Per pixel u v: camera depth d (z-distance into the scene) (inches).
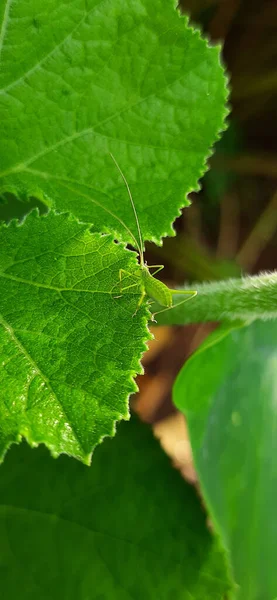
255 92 12.9
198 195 12.9
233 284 6.3
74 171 5.7
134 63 5.5
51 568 7.2
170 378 13.0
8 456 7.4
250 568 7.3
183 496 7.6
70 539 7.3
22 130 5.5
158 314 6.4
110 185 5.7
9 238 5.2
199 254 12.7
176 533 7.4
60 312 5.3
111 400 5.2
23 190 5.7
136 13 5.4
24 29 5.3
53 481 7.4
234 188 13.9
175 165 5.7
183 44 5.5
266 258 13.9
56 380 5.3
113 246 5.2
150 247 12.5
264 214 13.7
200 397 7.5
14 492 7.4
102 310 5.2
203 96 5.6
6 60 5.3
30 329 5.3
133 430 7.7
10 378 5.3
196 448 7.3
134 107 5.6
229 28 12.5
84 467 7.5
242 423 7.6
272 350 7.8
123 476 7.5
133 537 7.4
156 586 7.3
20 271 5.2
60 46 5.4
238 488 7.4
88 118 5.6
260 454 7.5
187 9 11.8
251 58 12.8
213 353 7.4
